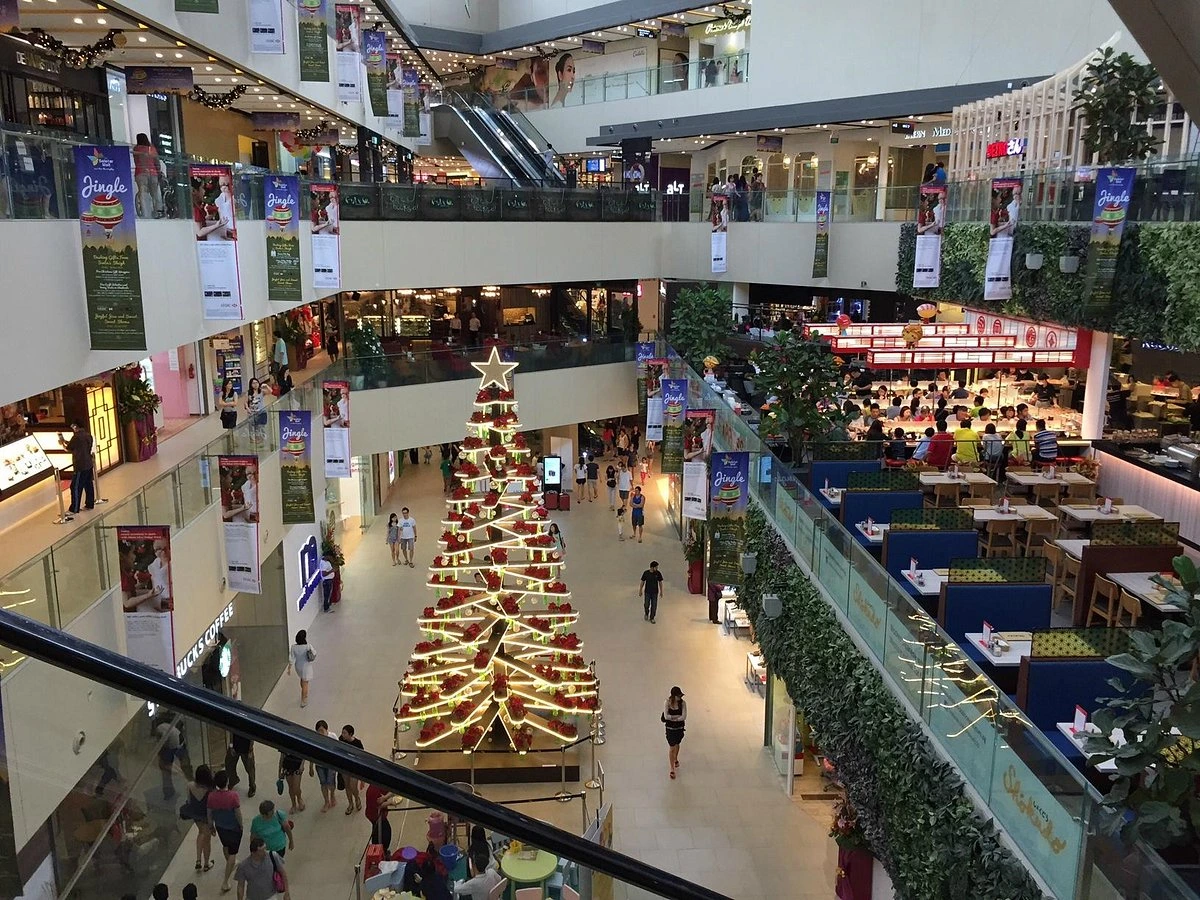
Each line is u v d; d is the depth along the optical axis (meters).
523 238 22.56
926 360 17.00
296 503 14.27
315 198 17.47
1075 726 7.38
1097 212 12.33
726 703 14.73
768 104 26.92
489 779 12.56
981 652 9.01
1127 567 10.57
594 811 11.79
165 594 8.99
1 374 7.29
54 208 8.20
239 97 18.64
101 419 12.55
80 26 12.27
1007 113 18.69
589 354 23.48
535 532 13.09
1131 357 20.94
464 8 35.78
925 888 7.23
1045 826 5.87
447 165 39.53
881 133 26.58
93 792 3.98
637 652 16.42
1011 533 13.05
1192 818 5.43
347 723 13.75
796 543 11.88
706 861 11.05
